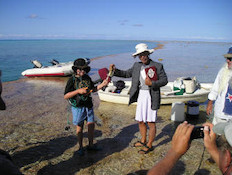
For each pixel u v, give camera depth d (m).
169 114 6.75
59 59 28.56
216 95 3.60
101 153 4.29
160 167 0.85
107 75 4.12
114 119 6.35
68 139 4.93
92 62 22.72
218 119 3.42
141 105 4.23
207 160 3.91
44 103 8.12
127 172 3.64
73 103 3.89
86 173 3.60
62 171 3.66
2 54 35.09
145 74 4.09
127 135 5.20
